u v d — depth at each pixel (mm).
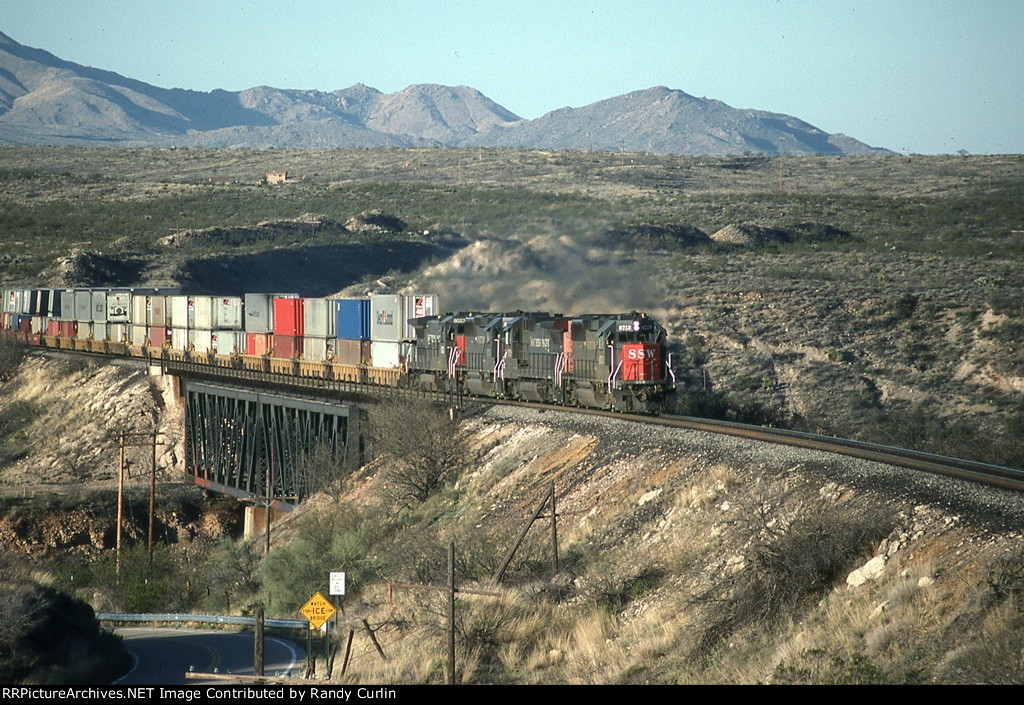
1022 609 42562
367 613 82375
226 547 116438
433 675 62844
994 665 40156
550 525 79000
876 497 58438
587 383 97750
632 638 59688
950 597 46219
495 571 74500
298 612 93688
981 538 49594
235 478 141250
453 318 117000
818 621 51281
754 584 55844
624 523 73438
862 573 52750
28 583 79688
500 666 62719
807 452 68938
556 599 69062
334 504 109438
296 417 127438
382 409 107812
